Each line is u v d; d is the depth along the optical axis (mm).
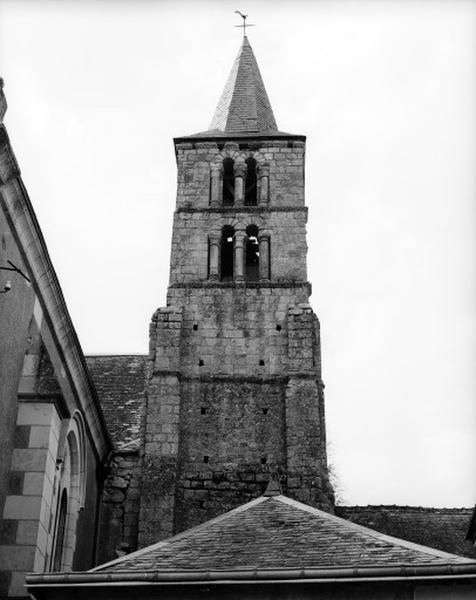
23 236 20984
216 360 32469
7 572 19781
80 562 26391
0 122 18859
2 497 20297
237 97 41250
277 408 31406
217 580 15312
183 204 36344
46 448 21062
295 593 15305
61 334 24047
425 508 31359
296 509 19250
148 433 30500
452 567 15047
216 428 31016
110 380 35594
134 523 29281
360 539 17109
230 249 36281
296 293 33938
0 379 20109
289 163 37406
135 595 15570
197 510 29453
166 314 33125
